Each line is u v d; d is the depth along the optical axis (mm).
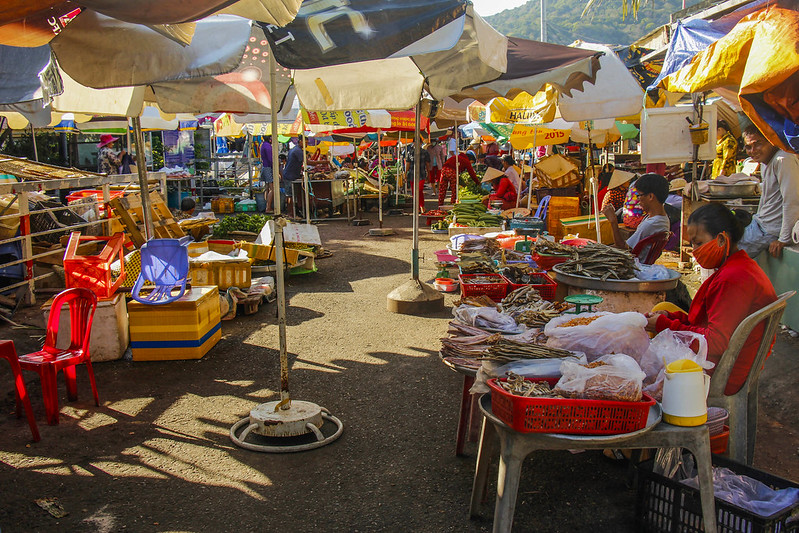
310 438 4500
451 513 3541
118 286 6316
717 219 3500
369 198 18812
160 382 5520
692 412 2812
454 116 10039
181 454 4242
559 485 3822
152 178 12195
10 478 3893
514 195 12977
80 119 8375
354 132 13211
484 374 3242
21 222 7695
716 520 2871
